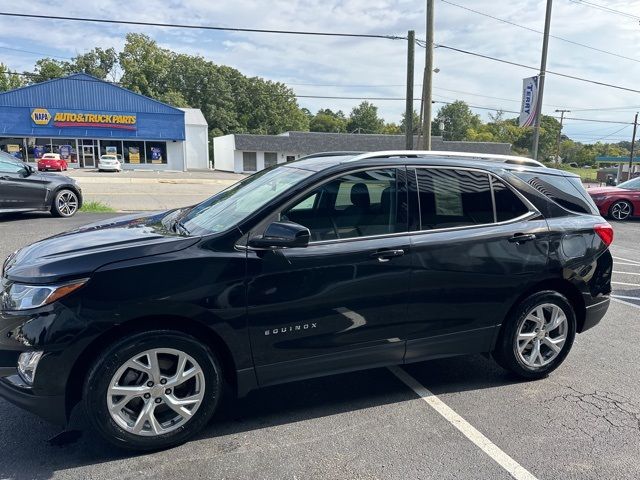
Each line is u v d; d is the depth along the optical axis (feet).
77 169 138.82
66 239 11.05
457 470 9.39
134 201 57.21
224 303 9.70
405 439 10.39
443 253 11.49
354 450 9.96
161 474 9.07
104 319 8.96
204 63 243.40
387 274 10.97
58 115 137.28
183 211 14.03
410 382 13.10
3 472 9.01
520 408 11.80
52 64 241.96
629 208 49.34
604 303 13.84
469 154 13.06
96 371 9.01
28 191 35.12
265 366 10.36
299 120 277.64
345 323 10.80
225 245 9.91
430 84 53.62
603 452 10.09
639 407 11.99
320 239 10.67
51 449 9.73
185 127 160.45
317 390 12.55
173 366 9.75
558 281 13.12
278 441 10.23
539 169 13.48
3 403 11.41
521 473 9.34
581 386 13.06
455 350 12.22
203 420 10.08
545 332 13.14
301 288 10.28
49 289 8.88
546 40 63.26
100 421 9.17
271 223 9.96
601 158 185.98
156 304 9.20
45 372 8.82
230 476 9.06
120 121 143.43
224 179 115.34
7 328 9.00
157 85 241.14
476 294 12.01
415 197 11.60
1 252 24.76
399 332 11.42
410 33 57.72
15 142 135.64
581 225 13.25
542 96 64.75
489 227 12.16
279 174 12.66
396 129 372.79
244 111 256.73
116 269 9.12
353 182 11.16
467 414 11.47
